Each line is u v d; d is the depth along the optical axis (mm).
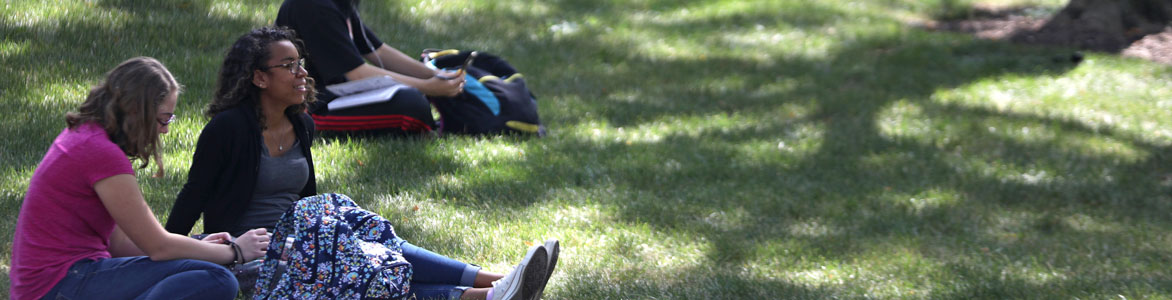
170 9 15250
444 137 11352
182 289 4887
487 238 7914
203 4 15891
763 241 8562
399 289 5535
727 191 10281
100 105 4723
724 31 22141
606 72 17297
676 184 10477
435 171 10039
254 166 5816
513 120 11844
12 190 8055
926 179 11523
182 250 5016
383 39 16422
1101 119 15633
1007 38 22188
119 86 4707
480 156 10680
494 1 21391
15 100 10492
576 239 8141
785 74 18375
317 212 5660
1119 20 22078
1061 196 11062
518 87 12203
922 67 19281
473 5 20656
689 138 12961
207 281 4977
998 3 27219
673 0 25016
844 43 21375
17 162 8812
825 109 15562
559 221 8688
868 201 10344
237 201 5879
